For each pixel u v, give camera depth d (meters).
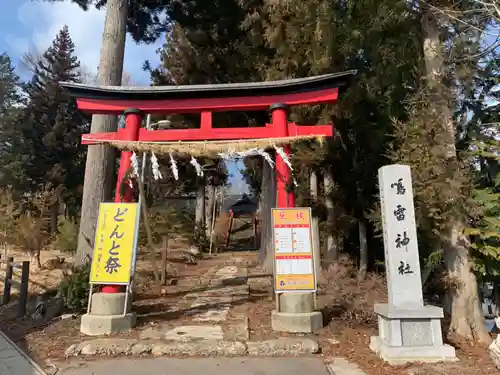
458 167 6.07
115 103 7.09
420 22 7.26
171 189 21.42
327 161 11.73
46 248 13.52
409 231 5.43
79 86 6.92
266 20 10.02
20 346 5.50
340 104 9.71
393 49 7.73
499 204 6.34
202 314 7.20
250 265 14.81
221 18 12.36
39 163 21.91
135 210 6.65
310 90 7.04
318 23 8.12
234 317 6.96
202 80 13.55
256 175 19.80
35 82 23.47
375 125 11.12
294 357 5.09
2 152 25.39
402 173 5.64
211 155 6.84
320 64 8.72
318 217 11.66
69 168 22.12
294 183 6.86
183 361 4.91
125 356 5.09
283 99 7.09
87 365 4.76
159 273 11.89
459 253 6.29
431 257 7.23
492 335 6.47
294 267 6.36
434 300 8.50
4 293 8.39
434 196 6.02
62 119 22.09
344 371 4.59
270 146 6.78
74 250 11.67
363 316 6.45
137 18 12.79
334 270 7.77
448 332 6.19
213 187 22.78
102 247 6.47
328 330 6.12
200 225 20.77
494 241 6.50
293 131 7.03
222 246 22.69
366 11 7.65
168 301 8.38
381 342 5.18
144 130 7.04
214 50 12.91
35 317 6.98
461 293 6.22
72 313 6.99
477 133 7.04
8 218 11.86
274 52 10.59
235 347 5.20
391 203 5.53
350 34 8.15
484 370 4.58
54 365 4.77
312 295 6.35
